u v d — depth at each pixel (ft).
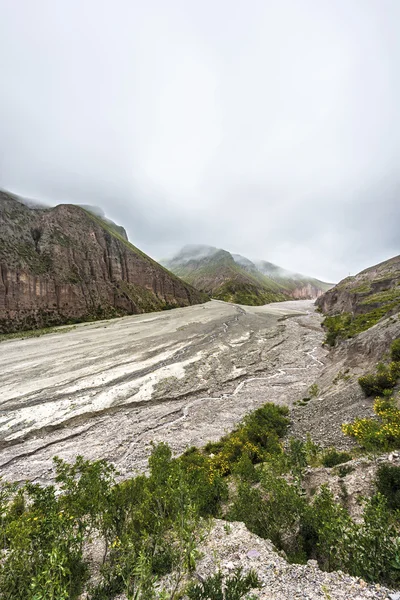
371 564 15.99
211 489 34.91
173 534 21.71
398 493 24.14
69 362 120.57
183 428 71.41
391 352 63.21
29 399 86.28
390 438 35.19
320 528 21.29
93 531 27.50
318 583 15.98
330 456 37.86
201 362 123.44
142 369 112.57
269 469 36.06
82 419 77.36
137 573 14.60
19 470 56.39
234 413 77.82
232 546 21.44
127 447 63.57
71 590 17.15
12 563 16.69
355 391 61.05
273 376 109.29
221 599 14.64
